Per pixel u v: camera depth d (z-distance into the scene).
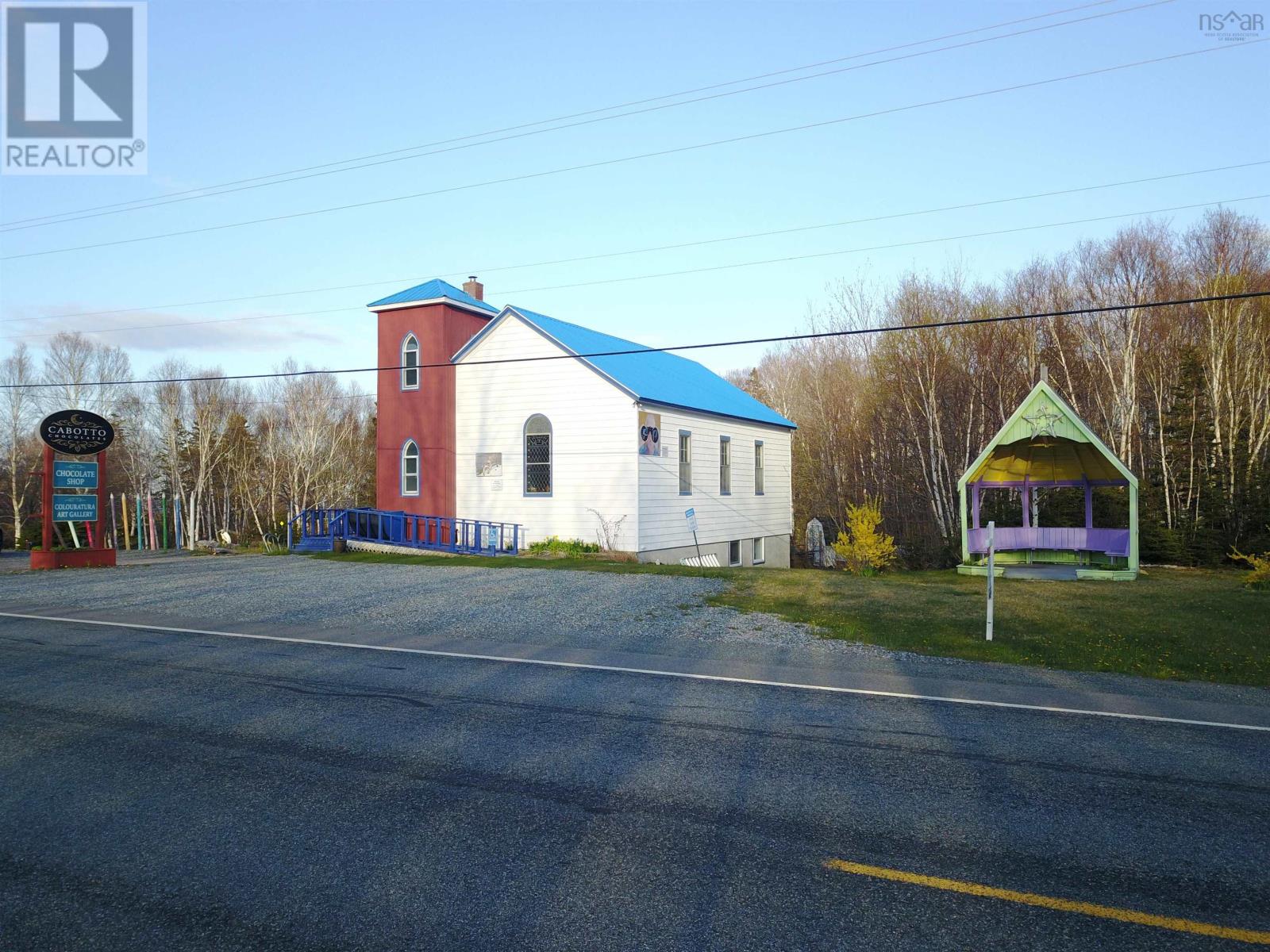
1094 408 40.75
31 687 9.24
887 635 12.45
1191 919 4.25
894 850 5.06
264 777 6.34
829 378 52.97
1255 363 35.59
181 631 13.02
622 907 4.34
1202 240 40.91
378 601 16.27
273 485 56.28
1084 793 6.04
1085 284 43.34
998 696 9.00
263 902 4.41
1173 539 24.83
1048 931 4.11
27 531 42.31
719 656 11.13
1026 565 22.92
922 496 41.78
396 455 29.33
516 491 27.33
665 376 30.92
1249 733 7.64
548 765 6.63
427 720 7.91
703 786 6.15
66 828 5.39
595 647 11.80
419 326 29.02
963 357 43.44
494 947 3.96
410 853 5.01
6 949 3.94
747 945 3.97
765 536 35.00
